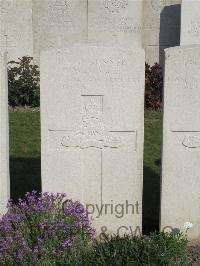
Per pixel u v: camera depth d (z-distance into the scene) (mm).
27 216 4500
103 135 4863
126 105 4785
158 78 10297
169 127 4781
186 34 10789
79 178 4957
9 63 11180
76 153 4902
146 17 11820
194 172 4887
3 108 4719
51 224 4289
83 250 4188
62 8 11336
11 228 4246
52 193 4754
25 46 11406
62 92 4758
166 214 4977
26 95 10461
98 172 4953
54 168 4930
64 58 4684
